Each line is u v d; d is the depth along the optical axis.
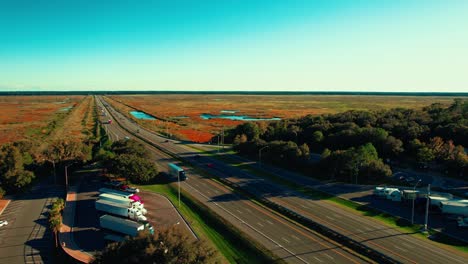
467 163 96.38
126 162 95.31
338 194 86.44
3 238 65.31
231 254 57.56
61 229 67.50
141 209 74.44
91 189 93.94
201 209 76.62
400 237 61.38
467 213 69.81
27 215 76.56
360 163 97.75
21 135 171.75
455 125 123.00
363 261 53.56
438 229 65.06
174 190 91.38
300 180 99.94
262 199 82.31
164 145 159.25
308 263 52.88
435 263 52.06
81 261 54.84
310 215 71.88
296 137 147.88
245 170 112.25
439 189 89.06
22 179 90.25
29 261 56.94
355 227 65.62
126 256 43.69
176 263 40.94
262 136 161.50
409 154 119.69
